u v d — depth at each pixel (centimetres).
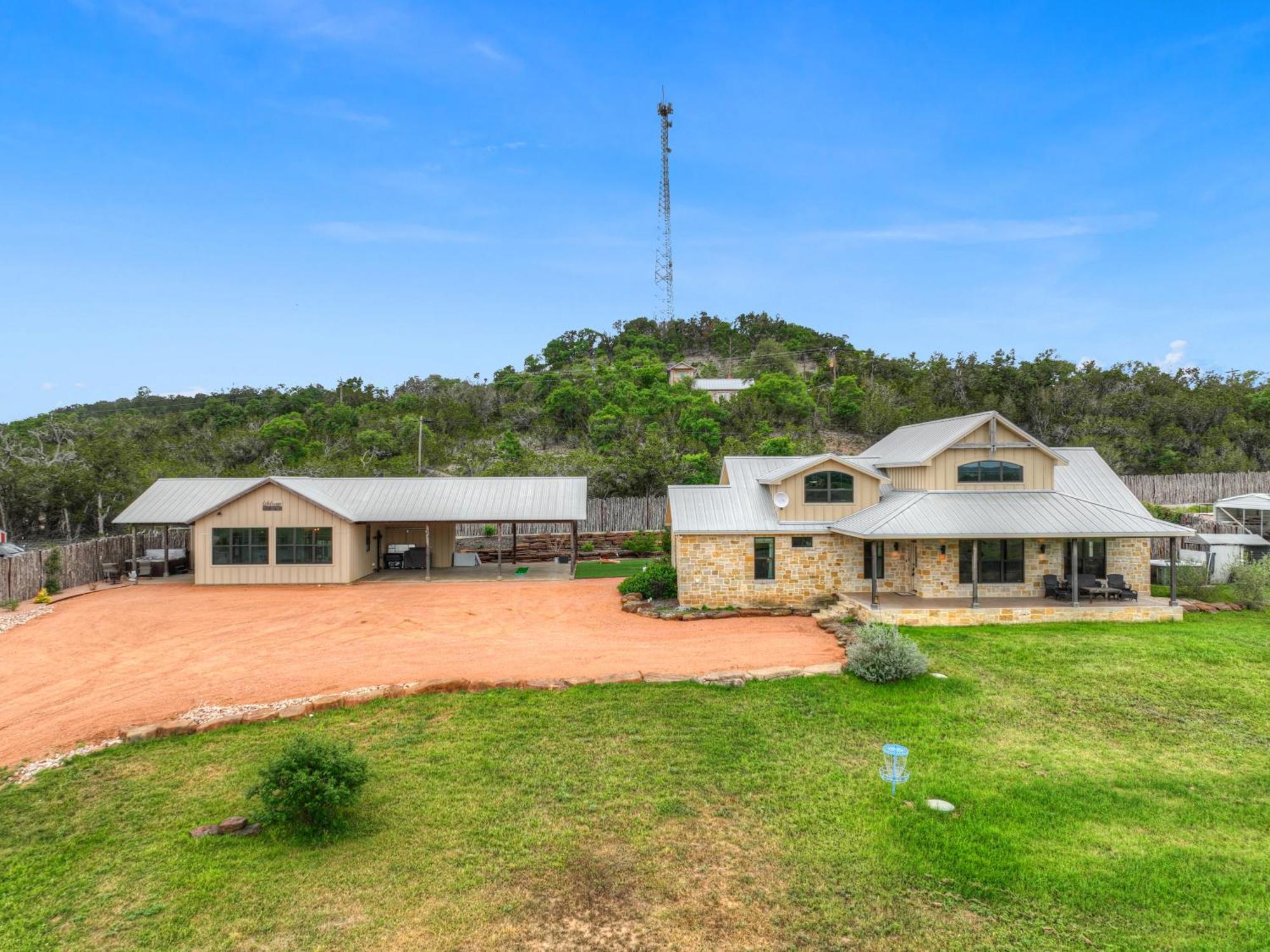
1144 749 1191
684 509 2355
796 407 6556
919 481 2272
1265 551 2739
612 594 2525
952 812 985
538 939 730
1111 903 787
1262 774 1101
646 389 7244
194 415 7544
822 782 1073
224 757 1163
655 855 885
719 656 1706
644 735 1244
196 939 734
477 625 2075
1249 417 5806
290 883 830
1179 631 1859
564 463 4412
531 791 1052
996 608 1997
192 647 1823
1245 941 722
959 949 714
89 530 3738
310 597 2492
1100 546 2227
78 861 880
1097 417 5894
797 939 730
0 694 1463
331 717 1331
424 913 773
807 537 2272
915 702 1388
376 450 5650
